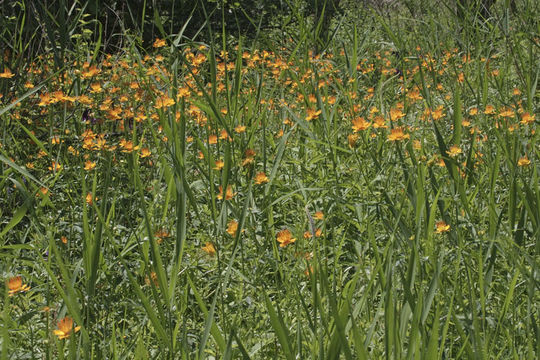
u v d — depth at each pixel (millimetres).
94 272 2508
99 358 2469
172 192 3400
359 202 3662
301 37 5156
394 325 2014
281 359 2656
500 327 2510
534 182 3057
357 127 3816
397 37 5582
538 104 4930
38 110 5219
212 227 3678
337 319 1904
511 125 4102
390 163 3918
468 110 4992
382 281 2203
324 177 4090
